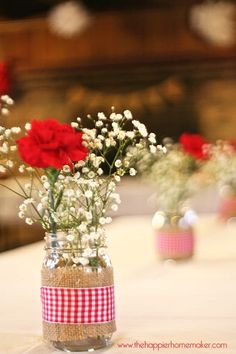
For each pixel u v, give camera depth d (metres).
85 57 8.09
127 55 8.01
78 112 8.20
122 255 3.09
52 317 1.43
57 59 8.13
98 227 1.42
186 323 1.72
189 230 2.80
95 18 8.03
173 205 2.80
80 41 8.09
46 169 1.37
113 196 1.42
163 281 2.39
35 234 6.14
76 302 1.41
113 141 1.41
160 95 8.02
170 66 7.99
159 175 2.81
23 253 3.21
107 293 1.44
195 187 2.85
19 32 8.16
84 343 1.42
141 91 8.07
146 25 7.94
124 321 1.76
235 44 7.71
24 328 1.70
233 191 4.27
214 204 6.85
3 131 1.38
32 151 1.29
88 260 1.42
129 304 2.00
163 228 2.79
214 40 7.75
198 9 7.72
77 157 1.32
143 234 3.92
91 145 1.40
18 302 2.06
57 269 1.42
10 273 2.64
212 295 2.10
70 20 7.88
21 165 1.43
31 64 8.16
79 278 1.41
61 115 8.24
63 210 1.41
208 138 7.93
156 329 1.66
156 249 2.83
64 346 1.42
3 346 1.50
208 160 3.50
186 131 7.99
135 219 4.78
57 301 1.42
